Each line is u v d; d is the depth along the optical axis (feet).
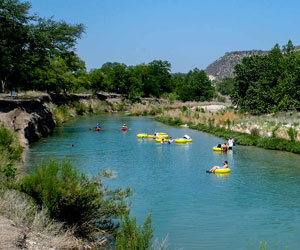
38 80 252.83
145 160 111.45
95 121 239.30
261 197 74.79
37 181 49.01
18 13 151.74
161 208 67.67
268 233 57.00
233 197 74.69
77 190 47.73
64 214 48.65
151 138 161.07
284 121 159.12
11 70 154.51
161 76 490.49
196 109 262.26
